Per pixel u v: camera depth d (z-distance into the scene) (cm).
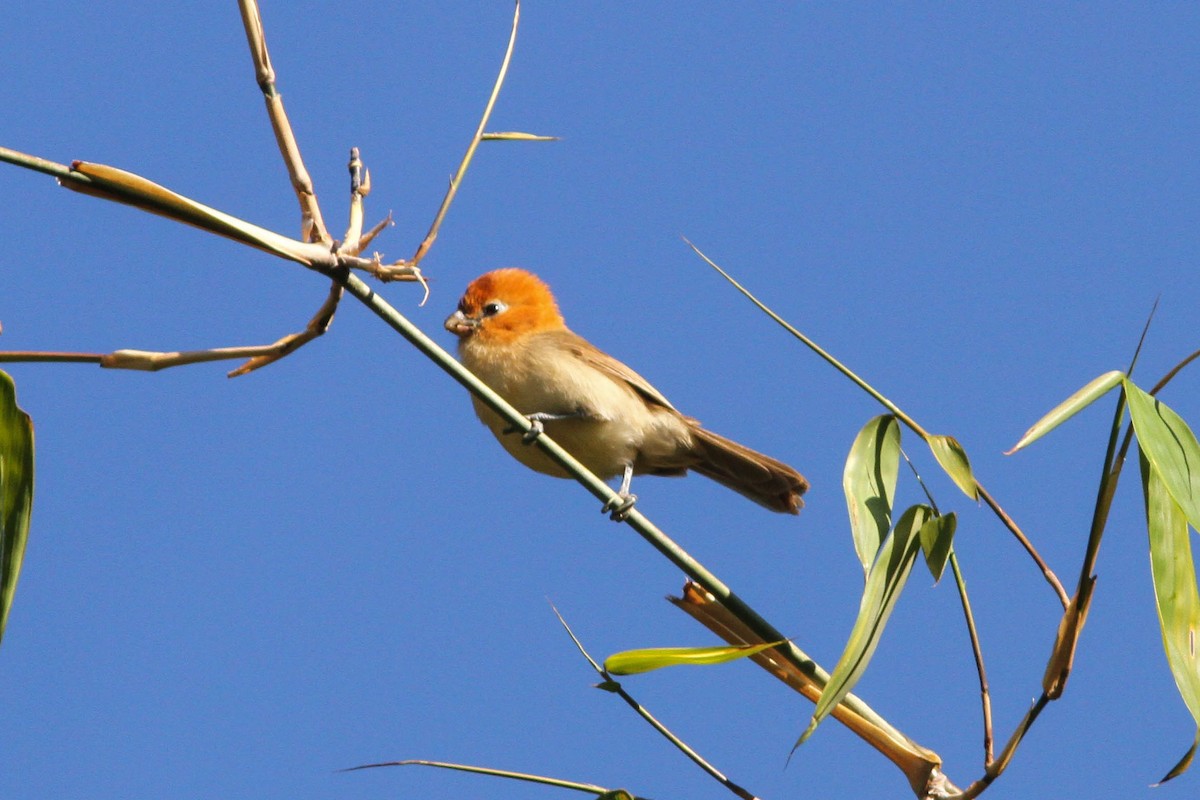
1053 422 809
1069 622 839
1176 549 841
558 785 895
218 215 831
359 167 923
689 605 1019
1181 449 815
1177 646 825
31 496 832
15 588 821
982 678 910
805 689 978
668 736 903
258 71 967
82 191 812
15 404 834
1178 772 815
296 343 920
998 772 870
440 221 945
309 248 872
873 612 862
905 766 950
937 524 888
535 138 1027
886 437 944
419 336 927
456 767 889
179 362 886
